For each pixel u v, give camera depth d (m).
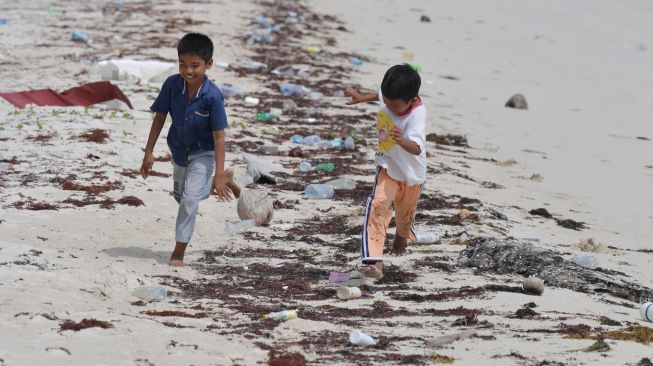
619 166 42.88
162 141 35.22
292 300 18.94
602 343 15.55
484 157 41.62
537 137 47.84
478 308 18.59
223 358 13.98
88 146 33.12
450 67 66.25
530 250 22.55
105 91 40.50
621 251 27.34
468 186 34.50
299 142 38.00
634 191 37.97
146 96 43.62
